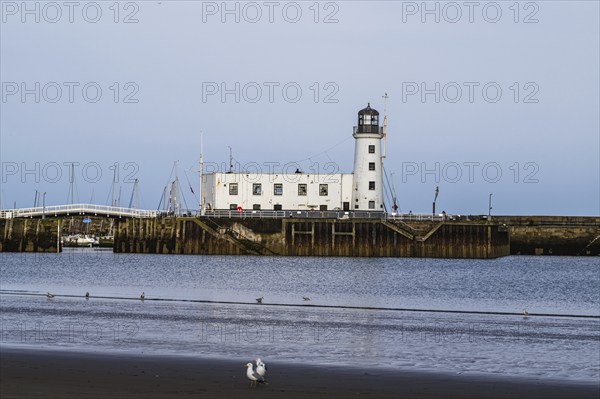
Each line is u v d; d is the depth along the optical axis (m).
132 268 196.88
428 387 56.22
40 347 70.06
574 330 91.56
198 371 59.75
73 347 70.94
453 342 80.06
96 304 112.31
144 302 117.00
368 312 108.50
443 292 146.12
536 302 130.50
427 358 69.88
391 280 170.38
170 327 87.75
